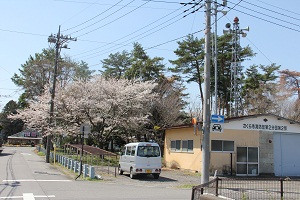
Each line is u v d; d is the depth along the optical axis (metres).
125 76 44.78
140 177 20.14
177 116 37.47
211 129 15.08
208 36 15.10
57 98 31.69
